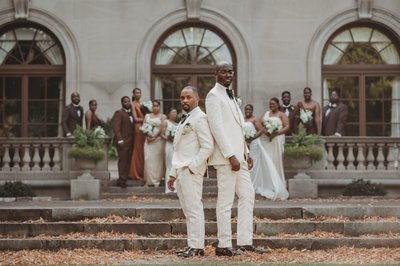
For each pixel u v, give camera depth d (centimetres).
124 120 1936
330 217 1337
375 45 2322
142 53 2277
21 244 1170
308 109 2042
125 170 1917
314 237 1203
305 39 2286
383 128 2312
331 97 2058
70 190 1967
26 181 1994
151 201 1698
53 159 2009
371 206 1355
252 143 1862
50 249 1166
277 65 2281
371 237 1205
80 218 1324
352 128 2314
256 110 2273
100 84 2269
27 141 2006
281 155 1869
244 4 2291
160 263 996
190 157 1055
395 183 1986
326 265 973
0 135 2298
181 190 1059
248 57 2278
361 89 2312
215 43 2311
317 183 1939
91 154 1889
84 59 2270
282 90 2277
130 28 2283
